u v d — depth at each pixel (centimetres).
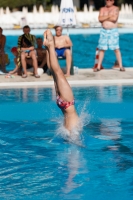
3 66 2511
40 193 900
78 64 3359
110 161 1098
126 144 1240
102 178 980
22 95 1909
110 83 2150
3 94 1936
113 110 1638
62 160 1110
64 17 2427
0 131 1398
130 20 6144
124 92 1944
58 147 1220
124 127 1421
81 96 1870
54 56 1192
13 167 1066
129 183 948
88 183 949
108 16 2398
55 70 1203
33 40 2306
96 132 1364
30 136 1337
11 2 7944
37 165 1077
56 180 971
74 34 5138
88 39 4828
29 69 2450
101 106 1694
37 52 2462
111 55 3872
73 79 2244
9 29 5478
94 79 2241
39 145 1243
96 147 1212
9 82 2191
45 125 1460
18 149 1212
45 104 1745
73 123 1274
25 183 958
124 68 2506
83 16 6122
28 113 1617
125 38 4900
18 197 881
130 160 1103
